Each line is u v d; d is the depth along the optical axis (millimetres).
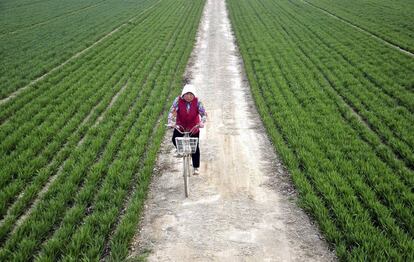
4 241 6969
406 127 11766
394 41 24688
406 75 17562
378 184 8492
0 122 13312
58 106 14617
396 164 9367
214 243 6965
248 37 29500
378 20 32906
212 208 8109
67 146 11148
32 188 8570
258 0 54188
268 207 8102
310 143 10766
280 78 18047
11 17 41938
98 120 13547
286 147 10688
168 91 16984
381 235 6586
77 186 8797
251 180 9305
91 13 45156
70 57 24391
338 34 28516
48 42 28719
